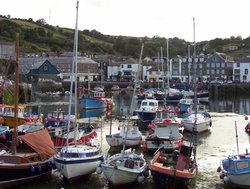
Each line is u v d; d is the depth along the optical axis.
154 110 52.12
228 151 35.34
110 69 147.62
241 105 83.62
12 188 24.14
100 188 24.20
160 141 32.25
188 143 31.22
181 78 139.75
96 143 36.69
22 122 41.38
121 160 25.09
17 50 26.00
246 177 23.36
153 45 194.38
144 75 141.88
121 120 54.06
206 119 46.84
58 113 46.81
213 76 138.50
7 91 57.38
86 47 194.50
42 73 117.56
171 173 23.39
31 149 27.61
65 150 25.42
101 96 83.69
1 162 23.81
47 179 25.84
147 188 24.38
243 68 134.88
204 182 25.78
